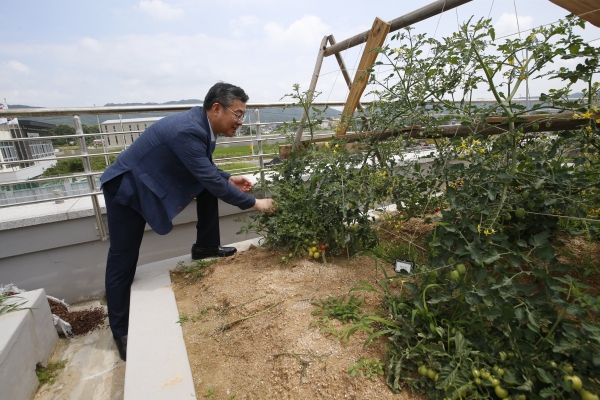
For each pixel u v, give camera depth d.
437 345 1.32
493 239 1.51
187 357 1.75
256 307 2.01
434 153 2.29
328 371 1.44
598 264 2.04
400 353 1.42
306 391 1.39
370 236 2.47
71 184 4.14
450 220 1.69
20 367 2.16
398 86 2.42
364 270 2.32
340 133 2.96
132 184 2.34
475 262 1.43
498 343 1.28
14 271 3.33
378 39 2.91
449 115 1.96
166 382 1.57
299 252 2.59
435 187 2.18
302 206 2.60
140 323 2.06
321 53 3.88
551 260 1.45
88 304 3.59
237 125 2.59
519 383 1.13
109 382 2.40
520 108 1.71
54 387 2.37
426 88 2.28
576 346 1.06
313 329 1.70
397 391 1.32
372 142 2.67
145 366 1.68
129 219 2.42
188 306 2.29
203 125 2.45
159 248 3.89
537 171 1.68
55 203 3.72
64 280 3.55
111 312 2.55
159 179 2.39
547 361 1.12
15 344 2.13
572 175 1.69
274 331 1.77
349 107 3.23
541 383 1.15
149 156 2.35
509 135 1.76
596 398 0.97
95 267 3.66
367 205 2.31
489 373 1.19
